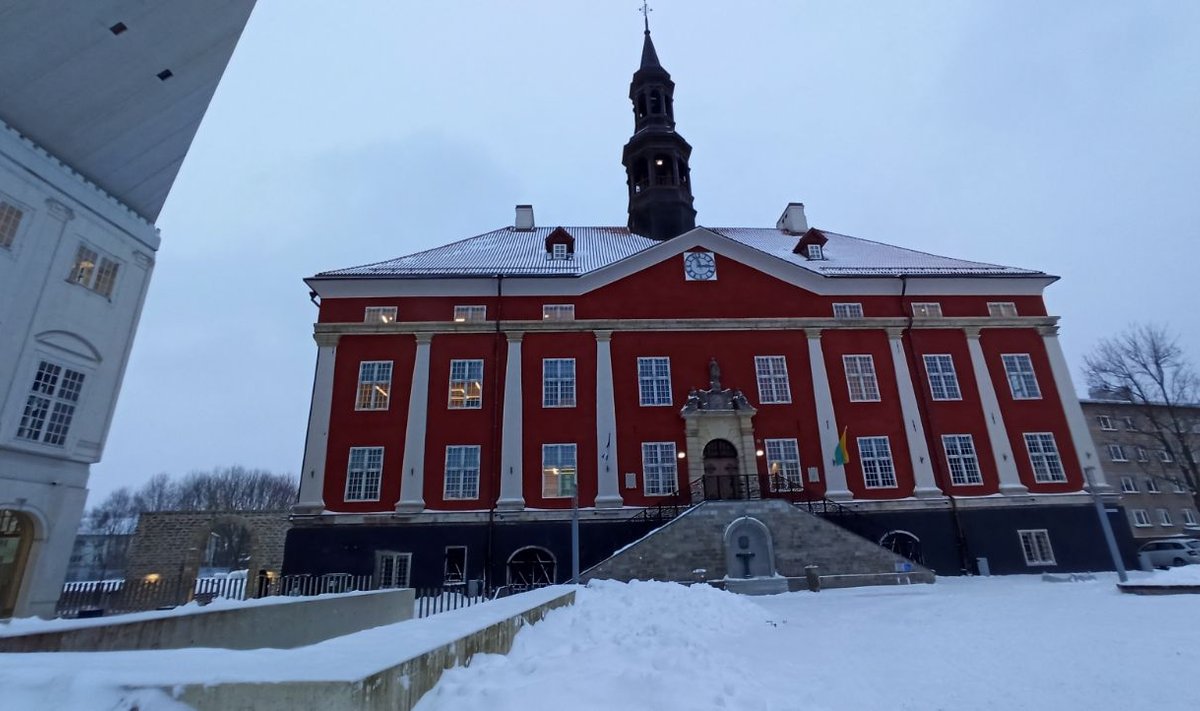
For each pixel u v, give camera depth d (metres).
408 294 29.09
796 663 7.93
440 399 27.42
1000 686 6.61
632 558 22.48
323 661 3.71
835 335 29.78
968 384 29.30
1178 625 10.36
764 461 27.52
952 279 30.73
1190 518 48.06
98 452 19.52
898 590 20.28
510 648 6.59
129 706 3.05
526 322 28.56
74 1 16.30
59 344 18.31
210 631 8.88
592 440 27.14
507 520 25.56
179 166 22.28
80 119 18.42
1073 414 29.03
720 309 29.84
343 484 25.95
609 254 33.16
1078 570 26.31
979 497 27.28
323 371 27.41
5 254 16.75
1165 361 38.84
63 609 17.88
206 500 89.56
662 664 6.41
